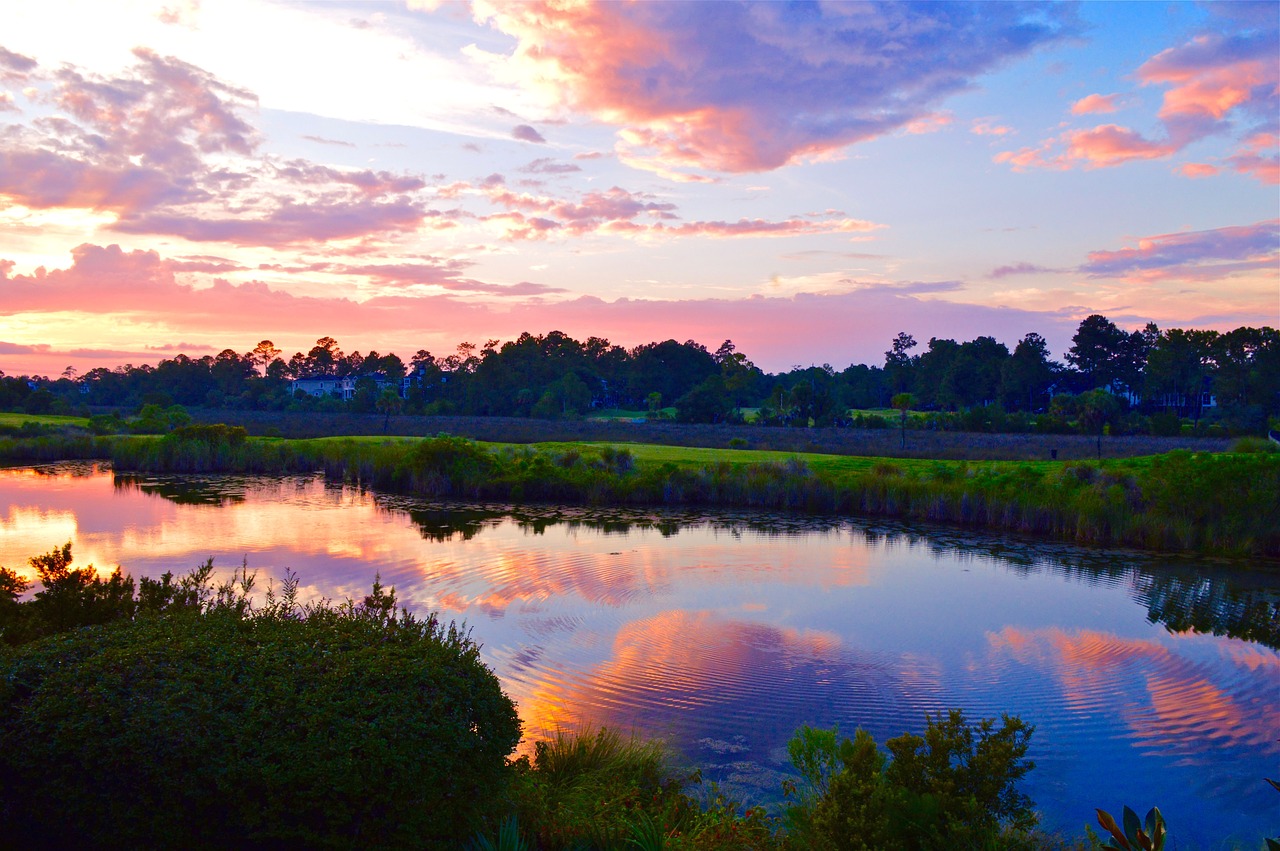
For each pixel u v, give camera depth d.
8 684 5.28
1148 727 10.64
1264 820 8.34
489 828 5.62
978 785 5.70
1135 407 139.50
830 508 33.72
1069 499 28.38
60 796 4.98
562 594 17.05
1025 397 141.38
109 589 8.70
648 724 10.35
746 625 14.99
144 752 4.92
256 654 5.77
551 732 9.97
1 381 102.62
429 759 5.10
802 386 103.81
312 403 126.44
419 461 37.81
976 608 16.89
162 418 70.94
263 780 4.90
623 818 6.17
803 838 6.15
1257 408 95.50
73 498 33.03
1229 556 24.02
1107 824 4.88
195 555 20.81
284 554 21.11
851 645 13.97
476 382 136.00
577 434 80.56
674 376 165.88
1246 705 11.43
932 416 104.12
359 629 6.57
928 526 29.47
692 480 35.62
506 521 28.53
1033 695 11.74
